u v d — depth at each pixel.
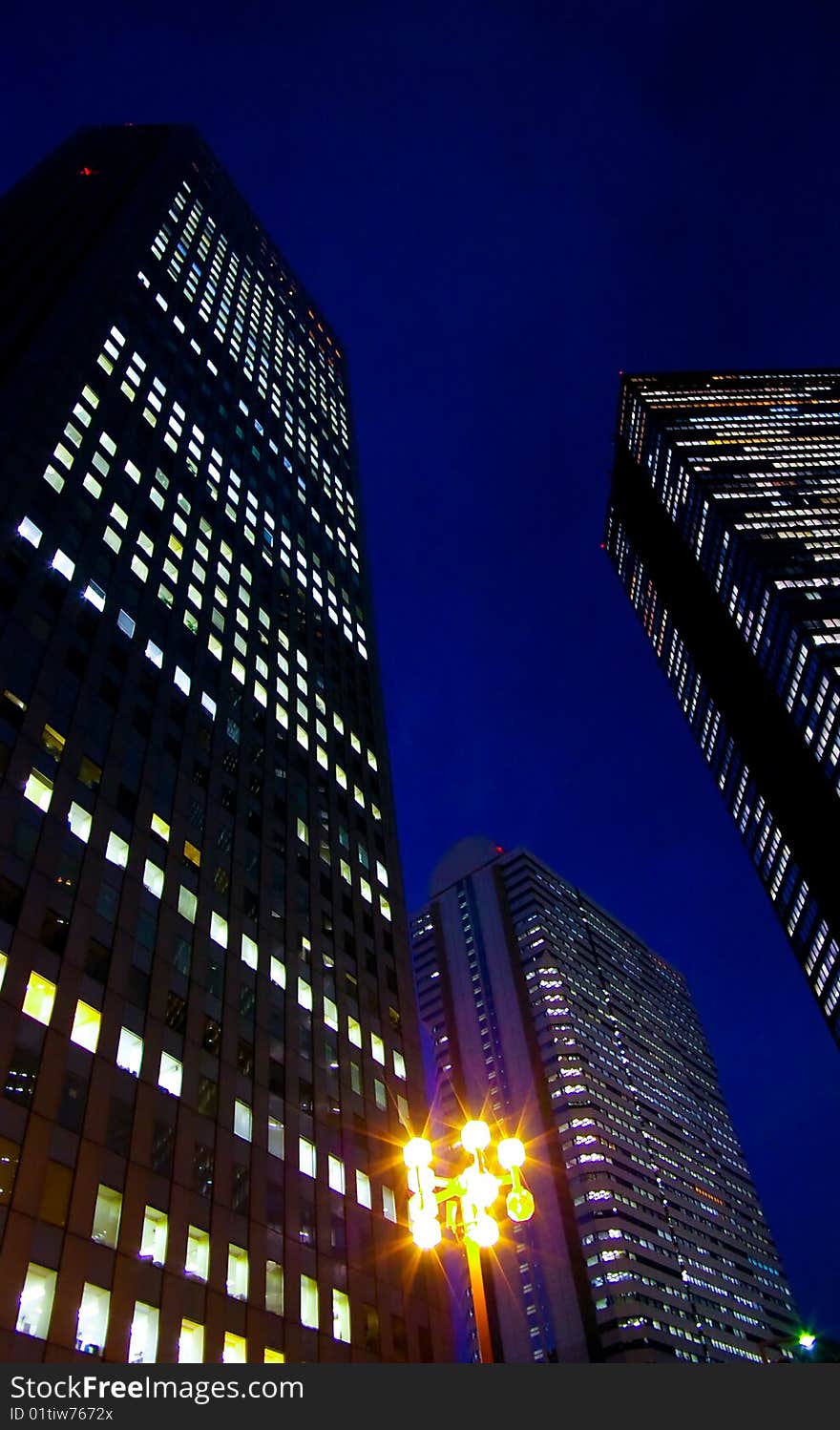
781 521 151.00
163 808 46.03
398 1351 40.91
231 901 47.44
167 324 79.12
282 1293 36.94
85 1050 34.22
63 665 44.75
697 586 172.88
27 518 48.09
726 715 176.62
